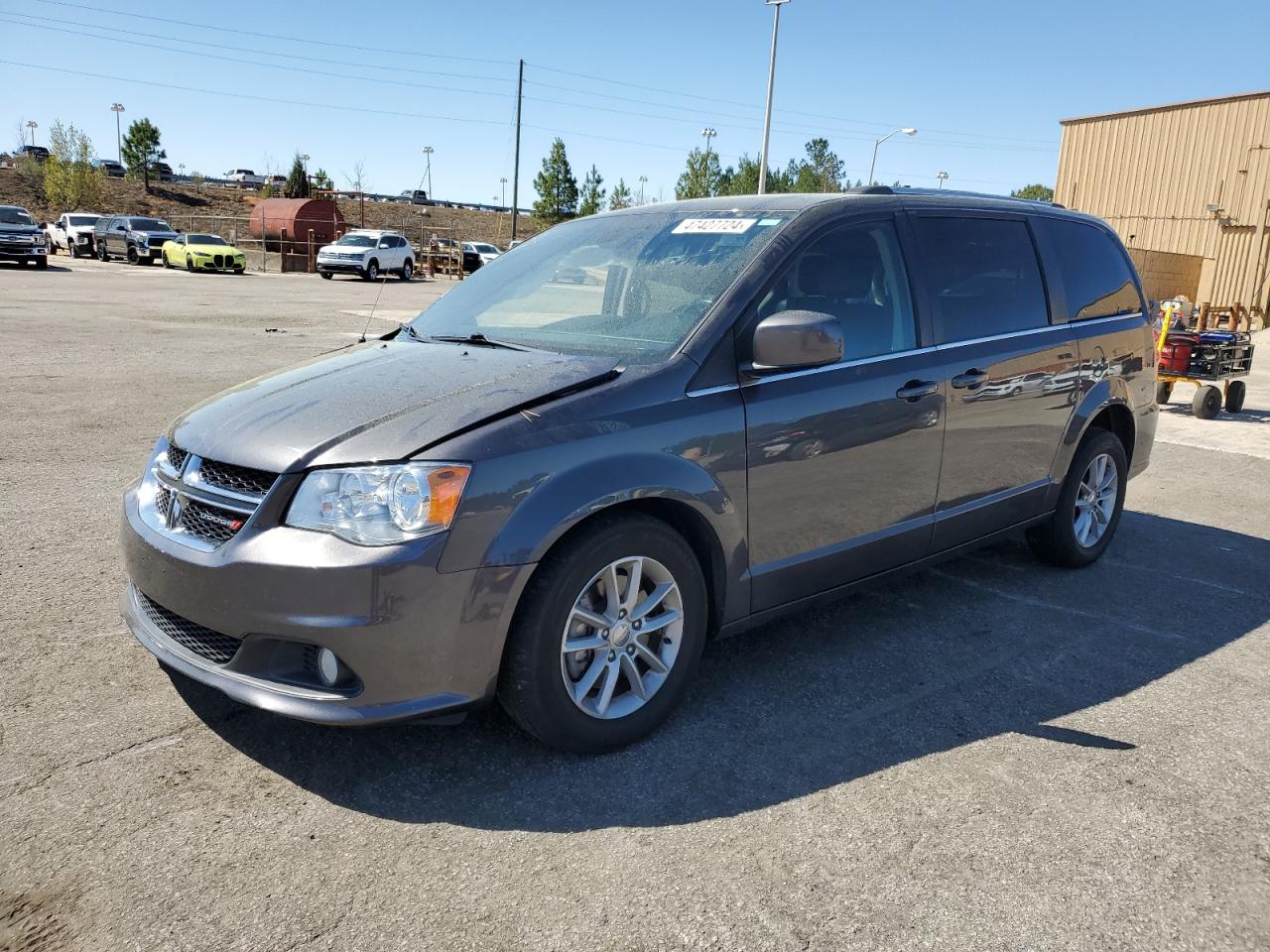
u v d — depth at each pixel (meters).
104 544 4.86
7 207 31.64
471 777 2.90
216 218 62.97
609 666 3.02
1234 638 4.22
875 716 3.38
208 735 3.08
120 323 15.67
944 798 2.86
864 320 3.72
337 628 2.58
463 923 2.28
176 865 2.45
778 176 56.69
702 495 3.11
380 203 83.00
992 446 4.23
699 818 2.72
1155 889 2.47
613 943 2.22
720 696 3.51
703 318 3.28
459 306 4.03
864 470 3.64
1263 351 19.38
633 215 4.17
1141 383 5.20
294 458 2.71
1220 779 3.02
